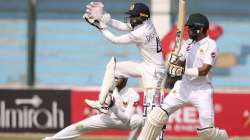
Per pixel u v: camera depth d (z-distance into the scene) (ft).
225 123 148.36
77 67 205.05
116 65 107.24
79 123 107.34
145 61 107.14
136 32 104.32
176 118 147.54
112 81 104.42
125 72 107.34
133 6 105.09
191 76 97.86
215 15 205.05
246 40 205.98
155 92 107.04
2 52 207.21
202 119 99.30
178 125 147.54
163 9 172.76
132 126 107.86
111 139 143.33
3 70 206.18
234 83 201.05
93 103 105.29
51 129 150.30
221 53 203.82
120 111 106.01
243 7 220.84
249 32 208.44
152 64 106.73
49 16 211.20
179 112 147.43
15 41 208.13
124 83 108.78
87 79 203.51
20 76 205.77
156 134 101.09
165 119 100.32
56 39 208.33
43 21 210.18
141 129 108.68
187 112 147.43
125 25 107.76
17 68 206.59
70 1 219.41
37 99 150.71
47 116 150.51
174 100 100.63
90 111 149.48
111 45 205.46
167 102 100.99
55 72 204.13
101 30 105.19
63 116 150.20
